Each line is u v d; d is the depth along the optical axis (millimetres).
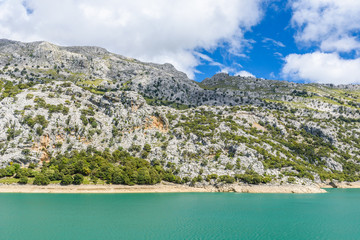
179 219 88125
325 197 148125
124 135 199625
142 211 98812
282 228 79938
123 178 150625
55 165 151375
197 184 166375
